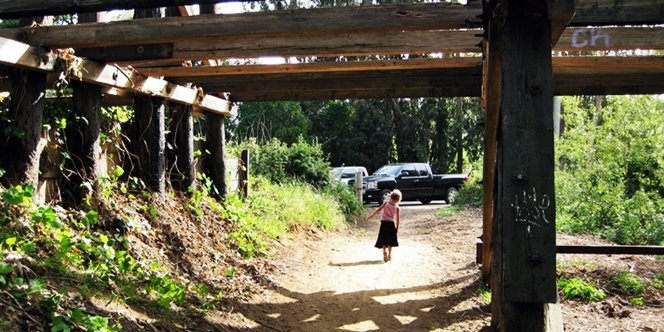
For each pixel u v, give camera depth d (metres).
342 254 11.12
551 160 3.48
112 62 7.05
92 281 5.18
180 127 9.48
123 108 10.08
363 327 6.57
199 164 10.45
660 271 9.07
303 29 5.41
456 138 36.66
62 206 6.84
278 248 10.46
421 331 6.48
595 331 6.34
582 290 7.67
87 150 7.13
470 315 7.04
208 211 9.49
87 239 5.96
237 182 11.99
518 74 3.55
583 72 8.27
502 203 3.54
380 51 6.56
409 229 16.00
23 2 5.30
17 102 6.29
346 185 19.22
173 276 6.67
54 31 6.13
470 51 6.48
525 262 3.45
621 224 12.00
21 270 4.54
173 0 4.97
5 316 3.86
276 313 6.80
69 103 7.37
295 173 17.67
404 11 5.27
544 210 3.45
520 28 3.57
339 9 5.35
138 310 5.18
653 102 14.06
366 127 36.34
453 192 24.75
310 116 35.44
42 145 6.65
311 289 8.12
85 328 4.23
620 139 14.53
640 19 4.30
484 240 7.07
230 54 6.77
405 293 8.12
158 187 8.45
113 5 5.12
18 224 5.39
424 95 9.79
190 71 8.18
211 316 5.94
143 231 7.18
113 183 7.68
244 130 29.25
